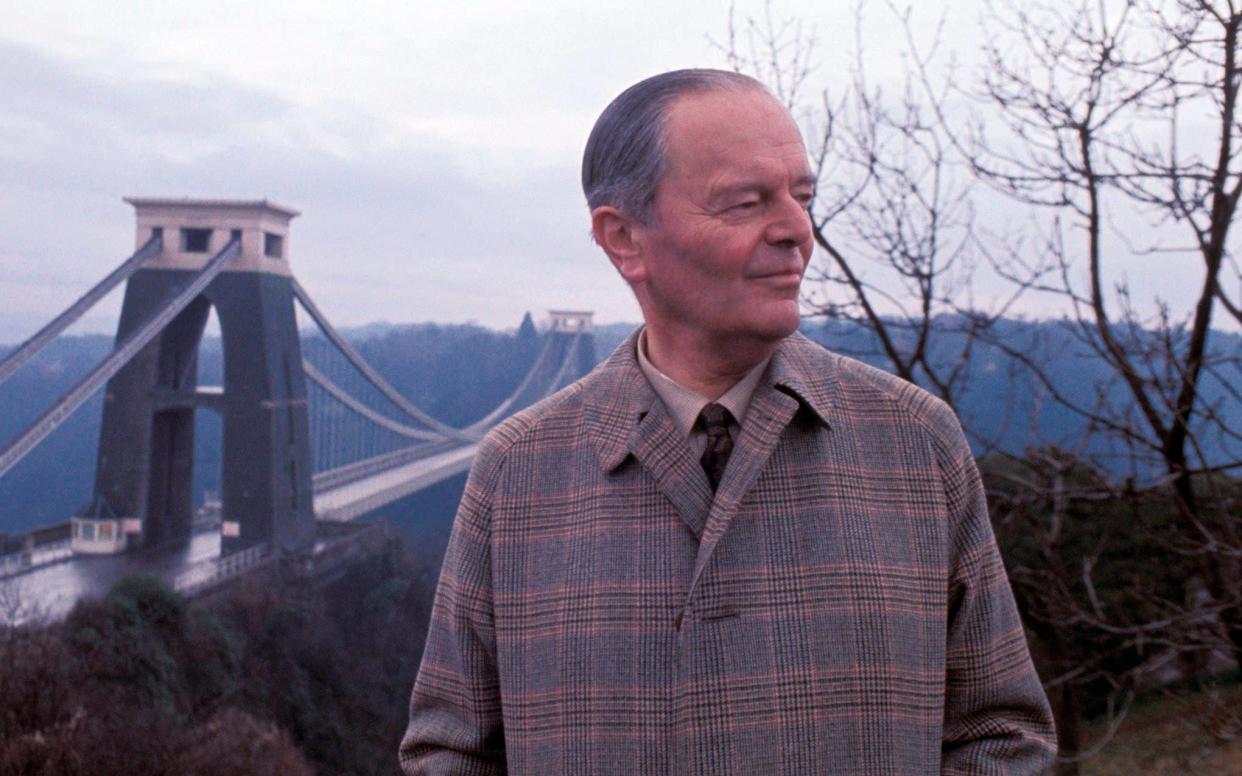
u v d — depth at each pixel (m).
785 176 0.81
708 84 0.83
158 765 6.11
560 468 0.91
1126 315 2.65
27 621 11.74
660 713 0.81
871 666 0.81
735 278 0.81
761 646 0.81
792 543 0.83
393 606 18.33
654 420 0.86
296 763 7.87
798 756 0.79
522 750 0.87
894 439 0.87
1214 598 2.71
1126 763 5.05
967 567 0.86
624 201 0.84
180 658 12.53
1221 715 2.89
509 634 0.89
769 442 0.84
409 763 0.98
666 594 0.83
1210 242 2.49
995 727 0.86
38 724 5.77
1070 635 3.47
